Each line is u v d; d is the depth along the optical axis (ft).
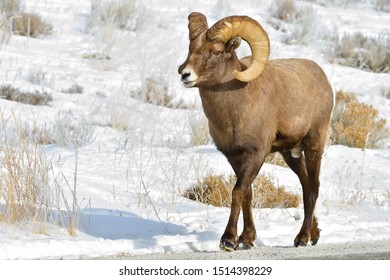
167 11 248.32
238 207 84.94
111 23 221.05
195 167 122.31
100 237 90.02
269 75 89.30
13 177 92.53
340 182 131.34
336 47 248.11
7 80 177.58
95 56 207.10
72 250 82.94
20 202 92.22
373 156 162.71
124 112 169.27
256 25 83.30
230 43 84.33
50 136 146.20
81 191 109.91
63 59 202.39
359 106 182.60
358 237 100.27
